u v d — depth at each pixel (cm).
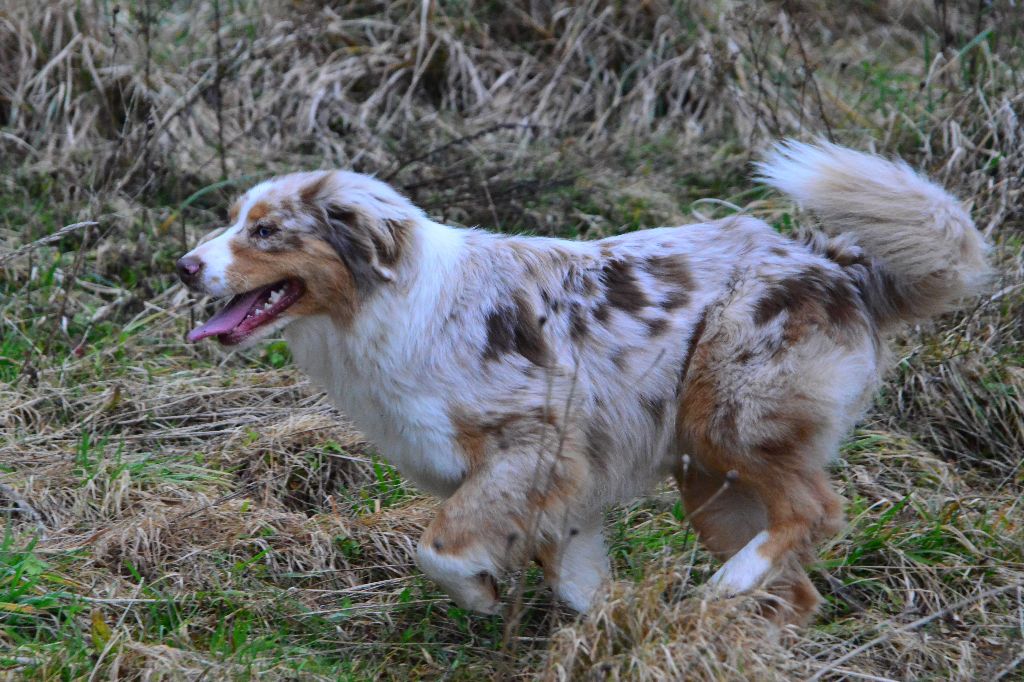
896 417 960
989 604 752
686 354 690
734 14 1372
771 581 680
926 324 983
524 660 681
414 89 1388
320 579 769
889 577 773
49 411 934
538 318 680
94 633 649
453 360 671
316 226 672
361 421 709
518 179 1207
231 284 667
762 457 677
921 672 686
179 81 1331
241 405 969
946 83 1291
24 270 1092
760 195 1195
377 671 678
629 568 770
